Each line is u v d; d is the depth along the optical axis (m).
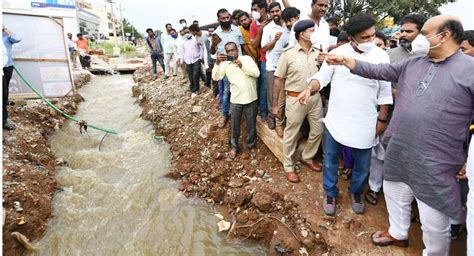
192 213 3.72
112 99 8.86
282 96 3.71
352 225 2.82
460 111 1.80
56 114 6.46
